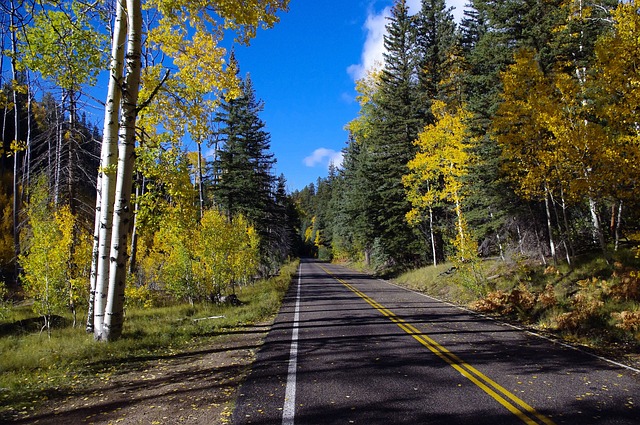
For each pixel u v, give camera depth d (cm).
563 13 1664
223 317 1444
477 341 914
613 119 1130
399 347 862
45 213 1416
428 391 572
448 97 2903
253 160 3369
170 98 1082
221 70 1086
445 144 2198
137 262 2172
